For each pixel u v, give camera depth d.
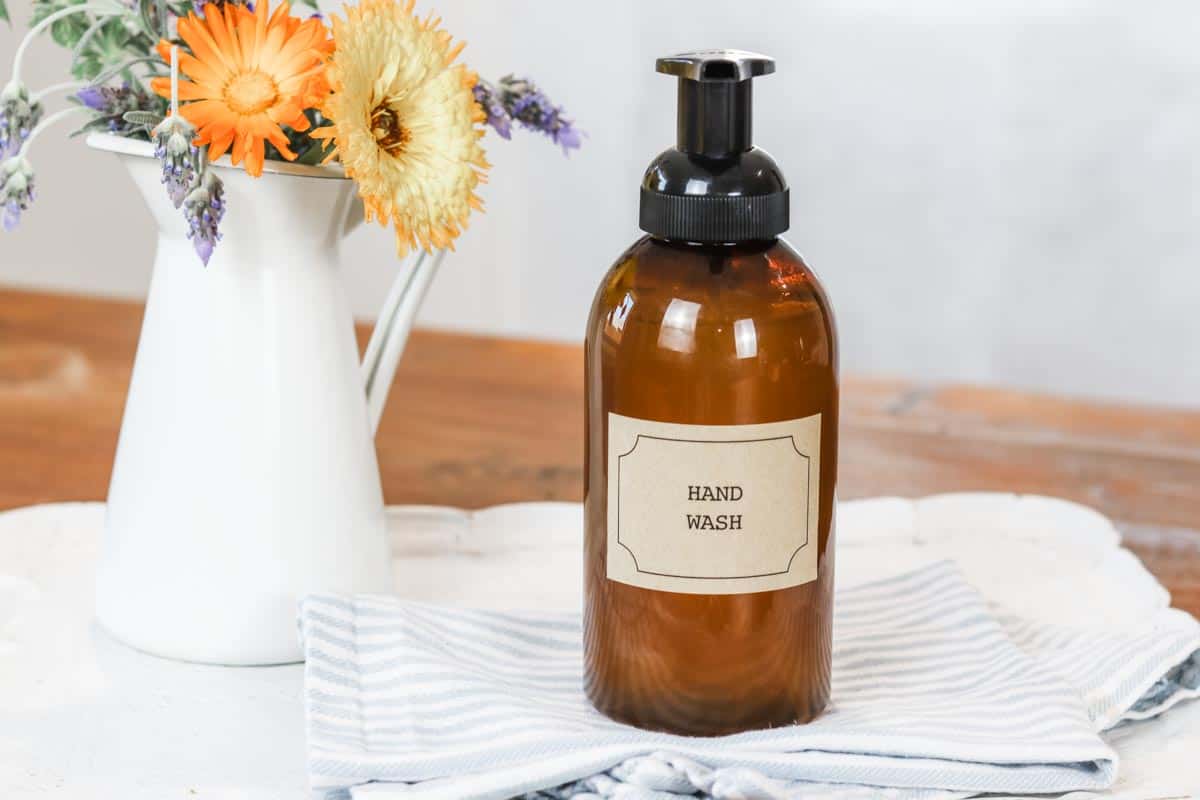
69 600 0.64
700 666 0.48
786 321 0.47
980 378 1.41
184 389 0.55
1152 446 0.86
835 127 1.36
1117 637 0.57
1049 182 1.33
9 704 0.54
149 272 1.50
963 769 0.47
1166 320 1.35
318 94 0.49
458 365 0.98
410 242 0.50
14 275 1.52
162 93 0.50
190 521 0.56
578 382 0.95
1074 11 1.28
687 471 0.47
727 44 1.34
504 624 0.58
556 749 0.47
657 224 0.46
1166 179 1.31
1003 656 0.55
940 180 1.35
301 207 0.54
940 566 0.63
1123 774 0.50
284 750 0.51
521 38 1.36
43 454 0.82
